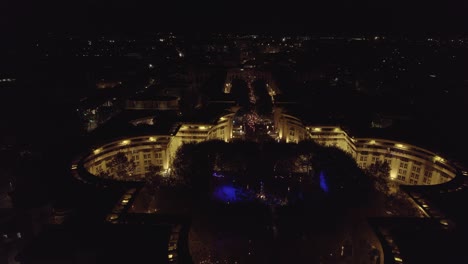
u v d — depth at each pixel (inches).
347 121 6077.8
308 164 4859.7
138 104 7342.5
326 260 3257.9
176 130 5526.6
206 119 6136.8
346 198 4065.0
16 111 7367.1
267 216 3836.1
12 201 4288.9
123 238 2723.9
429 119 6456.7
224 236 3528.5
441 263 2466.8
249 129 7445.9
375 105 7372.1
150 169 5270.7
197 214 3846.0
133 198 3331.7
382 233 2824.8
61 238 2755.9
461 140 5177.2
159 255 2539.4
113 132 5349.4
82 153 4559.5
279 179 4601.4
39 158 5295.3
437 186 3646.7
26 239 3895.2
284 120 6756.9
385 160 5187.0
